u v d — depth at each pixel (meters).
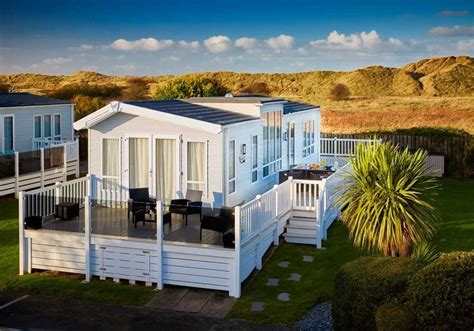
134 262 12.93
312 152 25.94
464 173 28.19
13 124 26.42
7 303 11.82
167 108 16.83
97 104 39.75
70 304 11.79
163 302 11.91
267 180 19.69
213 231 13.70
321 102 65.94
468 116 49.53
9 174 22.41
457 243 16.09
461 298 7.68
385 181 12.64
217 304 11.80
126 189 16.44
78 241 13.32
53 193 15.22
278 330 10.51
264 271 13.77
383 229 12.38
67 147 25.88
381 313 8.05
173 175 16.02
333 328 9.86
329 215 17.45
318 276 13.39
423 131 29.88
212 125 15.10
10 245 15.93
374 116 51.19
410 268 8.98
